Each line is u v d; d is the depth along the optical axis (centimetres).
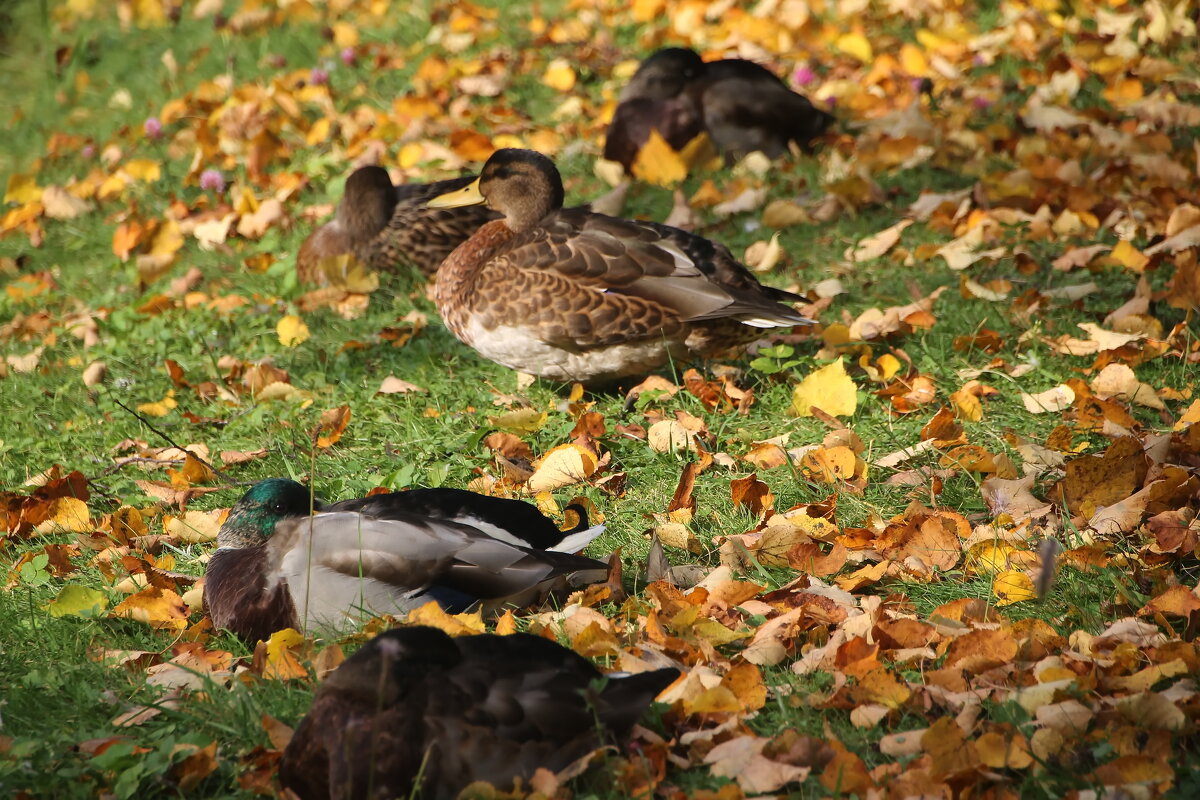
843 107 1592
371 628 662
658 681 558
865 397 947
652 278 948
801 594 701
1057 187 1284
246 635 706
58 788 571
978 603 672
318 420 1007
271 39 2016
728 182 1396
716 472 880
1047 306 1066
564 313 952
